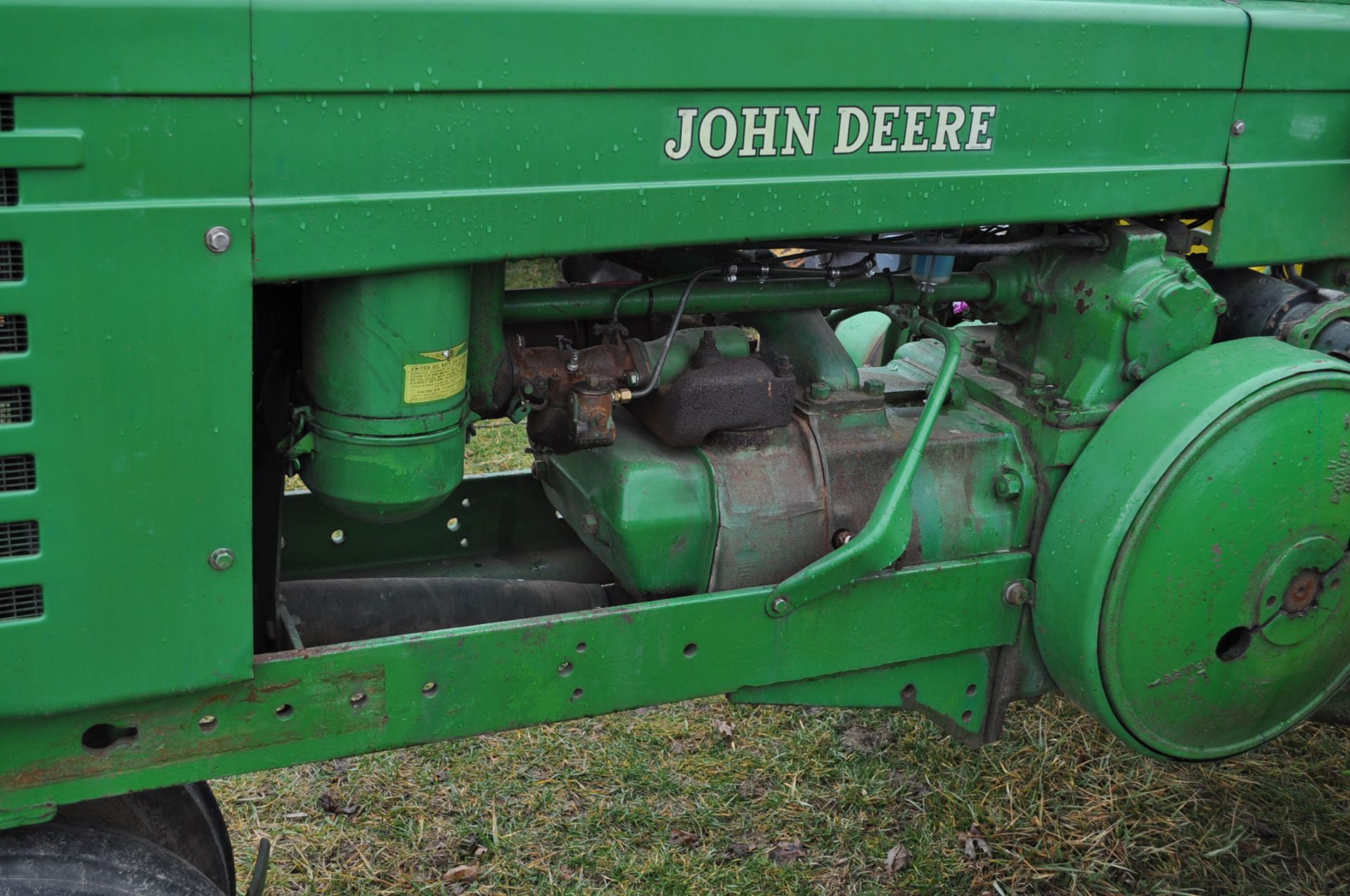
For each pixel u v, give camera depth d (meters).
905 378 2.62
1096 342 2.29
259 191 1.61
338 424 1.85
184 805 2.05
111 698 1.71
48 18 1.44
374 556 2.62
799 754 3.12
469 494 2.65
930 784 3.03
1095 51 2.08
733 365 2.20
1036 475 2.33
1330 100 2.34
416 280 1.78
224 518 1.70
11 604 1.63
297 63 1.57
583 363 2.15
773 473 2.23
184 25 1.50
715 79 1.83
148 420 1.62
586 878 2.69
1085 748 3.17
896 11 1.92
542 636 1.95
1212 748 2.44
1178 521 2.15
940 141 2.03
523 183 1.77
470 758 3.04
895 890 2.69
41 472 1.58
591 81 1.75
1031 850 2.81
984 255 2.47
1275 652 2.35
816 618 2.15
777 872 2.72
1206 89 2.20
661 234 1.88
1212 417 2.12
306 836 2.77
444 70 1.66
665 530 2.15
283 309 1.98
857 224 2.01
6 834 1.75
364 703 1.88
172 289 1.58
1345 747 3.21
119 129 1.51
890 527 2.08
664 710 3.27
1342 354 2.34
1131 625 2.20
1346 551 2.32
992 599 2.30
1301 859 2.81
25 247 1.49
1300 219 2.39
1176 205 2.26
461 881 2.67
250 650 1.76
